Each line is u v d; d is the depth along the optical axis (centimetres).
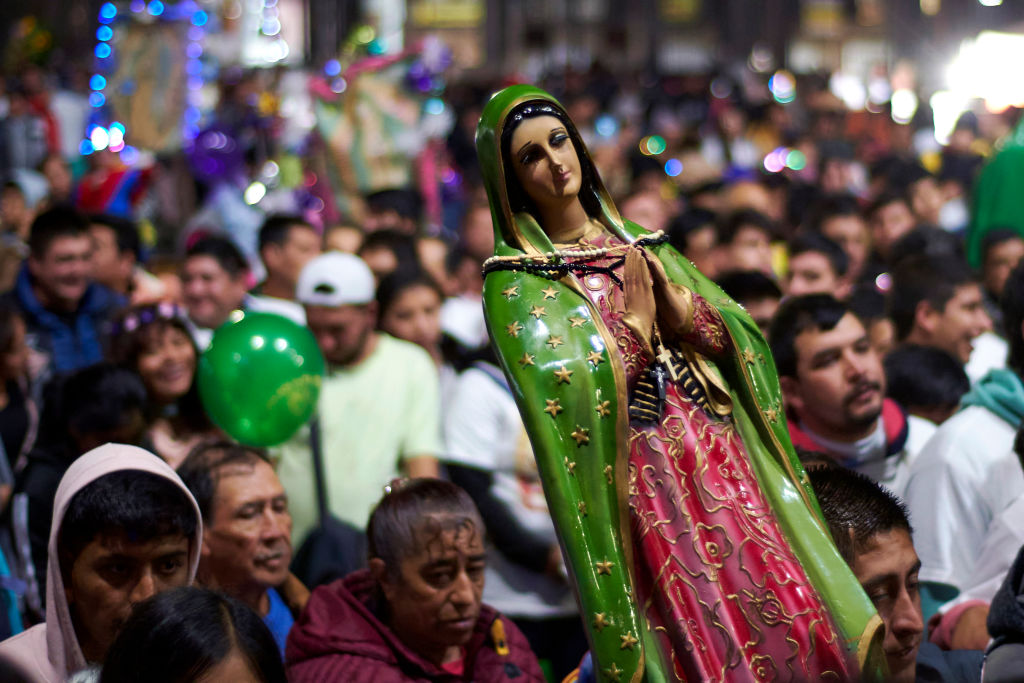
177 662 234
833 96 2097
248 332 432
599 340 252
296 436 475
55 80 1894
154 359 467
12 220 865
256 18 2414
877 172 1199
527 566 465
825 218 776
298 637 343
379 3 3194
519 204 270
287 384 429
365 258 646
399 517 337
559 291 258
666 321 262
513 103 261
